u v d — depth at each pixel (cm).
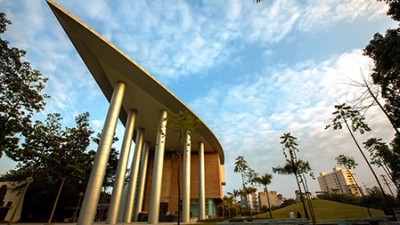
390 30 1160
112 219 2388
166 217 3025
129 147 2948
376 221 1953
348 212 3906
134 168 3381
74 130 2952
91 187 1956
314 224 2139
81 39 2269
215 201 4534
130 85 2775
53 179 3312
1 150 1700
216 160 4666
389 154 2981
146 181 4294
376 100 1323
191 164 4656
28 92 1736
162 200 4119
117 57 2414
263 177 3828
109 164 4244
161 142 2984
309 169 2895
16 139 1783
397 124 1738
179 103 3152
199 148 4138
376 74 1471
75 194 3859
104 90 3003
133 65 2505
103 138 2238
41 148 2359
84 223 1814
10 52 1652
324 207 4472
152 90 2889
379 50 1219
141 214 3297
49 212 3831
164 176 4400
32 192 3659
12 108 1686
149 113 3366
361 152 2525
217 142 4378
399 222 1830
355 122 1839
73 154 2914
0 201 3416
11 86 1670
